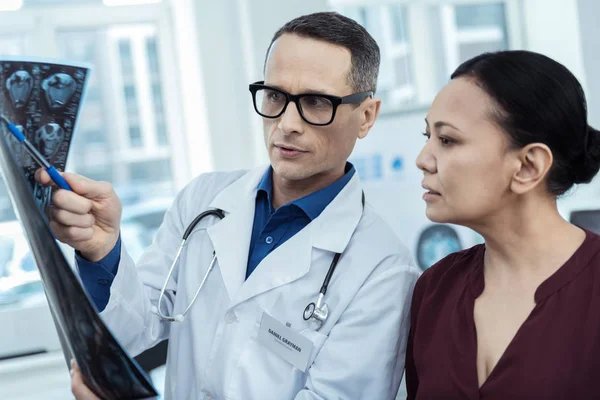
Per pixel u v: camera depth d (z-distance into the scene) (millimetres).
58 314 1131
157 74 3836
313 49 1405
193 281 1569
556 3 4133
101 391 1180
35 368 3166
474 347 1139
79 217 1261
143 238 3854
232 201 1624
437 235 3775
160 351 2678
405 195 3758
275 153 1443
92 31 3705
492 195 1116
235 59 3732
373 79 1509
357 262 1483
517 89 1082
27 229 1074
